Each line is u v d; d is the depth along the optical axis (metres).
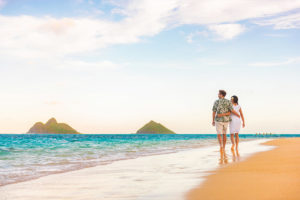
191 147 14.72
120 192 3.46
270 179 3.68
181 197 2.97
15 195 3.56
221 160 6.72
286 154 7.38
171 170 5.32
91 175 5.14
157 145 17.89
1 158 8.95
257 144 14.73
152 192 3.34
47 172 5.81
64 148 14.45
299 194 2.77
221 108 9.03
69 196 3.38
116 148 14.40
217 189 3.24
